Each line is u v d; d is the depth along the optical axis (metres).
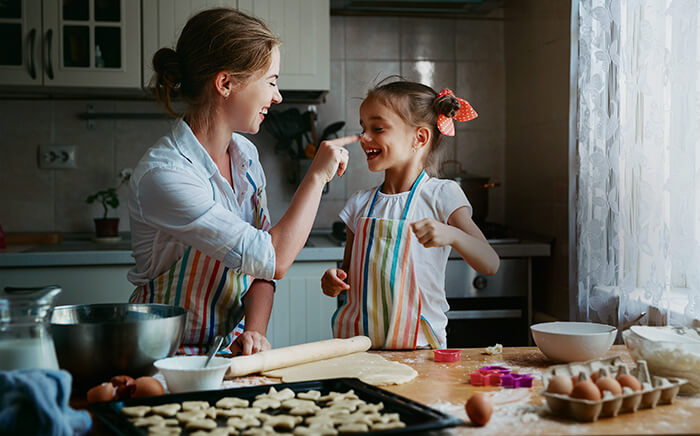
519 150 2.88
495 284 2.47
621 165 1.98
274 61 1.35
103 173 2.87
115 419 0.81
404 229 1.45
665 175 1.82
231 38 1.29
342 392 0.97
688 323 1.69
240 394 0.94
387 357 1.21
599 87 2.04
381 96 1.52
